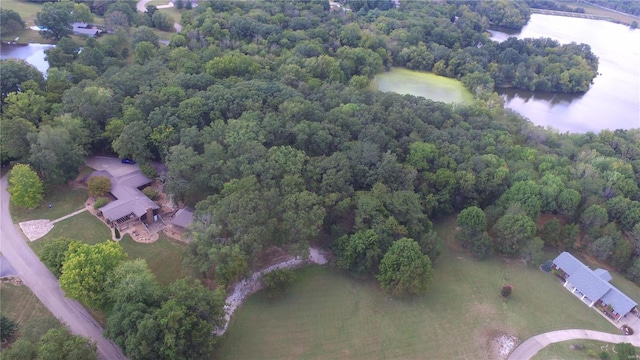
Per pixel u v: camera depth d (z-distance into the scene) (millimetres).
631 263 128000
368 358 98375
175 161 124812
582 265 122375
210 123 148250
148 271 97625
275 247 123625
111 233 121312
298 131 139875
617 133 197000
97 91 151625
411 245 111625
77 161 134500
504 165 146750
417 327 106562
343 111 158750
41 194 129000
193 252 104750
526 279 123875
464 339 104938
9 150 129000
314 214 112938
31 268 108562
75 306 100938
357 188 135125
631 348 98062
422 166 142500
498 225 128500
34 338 84562
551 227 132750
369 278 118188
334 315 107375
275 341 99562
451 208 140875
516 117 199875
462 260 128125
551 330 109375
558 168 153250
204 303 89188
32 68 171375
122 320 85500
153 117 143875
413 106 180000
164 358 84062
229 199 109438
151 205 126812
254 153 126375
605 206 139500
